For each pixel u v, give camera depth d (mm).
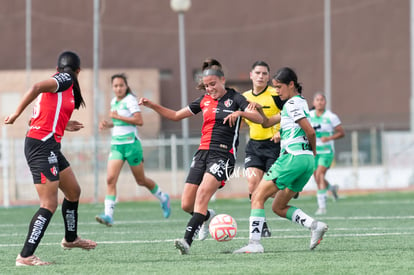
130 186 72875
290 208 24234
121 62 135625
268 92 30031
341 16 139250
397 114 138375
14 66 134250
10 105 121125
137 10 136125
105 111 119812
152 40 136500
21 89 121250
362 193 68188
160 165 79188
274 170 23453
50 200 21703
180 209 50281
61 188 23141
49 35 134625
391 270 19062
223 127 24125
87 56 135375
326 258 21719
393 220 36375
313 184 72312
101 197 70188
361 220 36719
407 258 21531
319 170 43062
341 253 23047
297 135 23172
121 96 37219
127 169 73000
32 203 64250
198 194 23672
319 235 23844
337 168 76125
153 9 136500
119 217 43469
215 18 137500
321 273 18594
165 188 76938
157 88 126750
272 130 29672
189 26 137125
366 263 20438
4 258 23859
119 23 135625
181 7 72625
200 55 137125
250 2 138250
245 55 138000
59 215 45125
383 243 25891
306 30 138625
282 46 138625
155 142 71812
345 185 75750
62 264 21672
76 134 115500
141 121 36625
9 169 69000
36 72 121562
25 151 21797
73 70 22547
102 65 135000
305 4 138625
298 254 22906
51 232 33625
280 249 24672
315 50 138625
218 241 25375
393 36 139250
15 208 56625
